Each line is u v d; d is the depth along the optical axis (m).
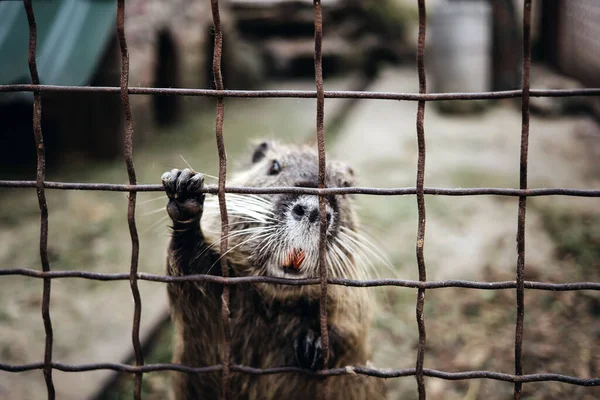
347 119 11.58
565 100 10.88
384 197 7.66
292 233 3.10
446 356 4.87
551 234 6.66
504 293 5.60
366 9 15.36
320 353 3.17
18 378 4.50
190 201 2.63
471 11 11.17
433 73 11.69
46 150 8.83
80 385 4.46
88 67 6.35
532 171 8.46
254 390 3.50
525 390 4.37
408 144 9.80
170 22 10.23
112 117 8.66
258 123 10.86
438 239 6.63
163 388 4.61
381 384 3.87
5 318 5.27
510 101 11.70
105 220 7.11
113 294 5.69
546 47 12.05
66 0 6.39
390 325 5.22
